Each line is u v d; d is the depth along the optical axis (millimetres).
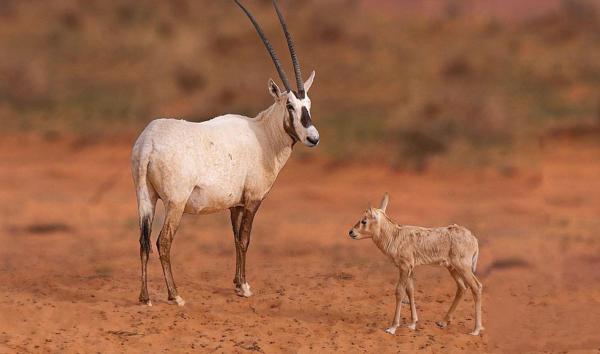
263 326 31766
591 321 33000
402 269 30953
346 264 43594
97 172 73438
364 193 66000
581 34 106500
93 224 56094
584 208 58875
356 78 94062
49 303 33469
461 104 82062
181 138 32156
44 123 84812
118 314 32312
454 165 71750
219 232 53250
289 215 59031
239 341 29969
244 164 33969
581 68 93625
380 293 37281
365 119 82125
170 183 31859
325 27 106688
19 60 97062
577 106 83312
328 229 54188
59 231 53750
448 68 94750
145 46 107125
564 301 36312
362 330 31672
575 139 76688
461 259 30453
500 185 66875
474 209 59719
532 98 86438
